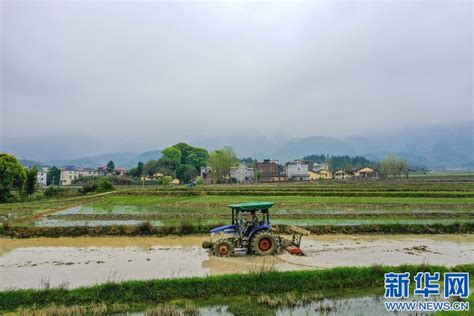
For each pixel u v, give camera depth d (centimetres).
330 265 1541
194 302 1191
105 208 3600
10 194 5075
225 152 11281
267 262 1587
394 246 1938
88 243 2056
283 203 3725
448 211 3141
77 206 3825
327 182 9362
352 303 1173
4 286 1305
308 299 1198
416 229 2325
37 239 2181
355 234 2283
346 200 4038
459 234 2286
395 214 2928
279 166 15175
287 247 1762
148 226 2292
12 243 2069
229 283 1279
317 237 2191
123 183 11256
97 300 1185
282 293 1253
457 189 5231
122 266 1562
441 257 1697
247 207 1727
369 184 7194
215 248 1700
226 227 1764
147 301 1200
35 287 1290
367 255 1731
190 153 15862
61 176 15400
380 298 1212
